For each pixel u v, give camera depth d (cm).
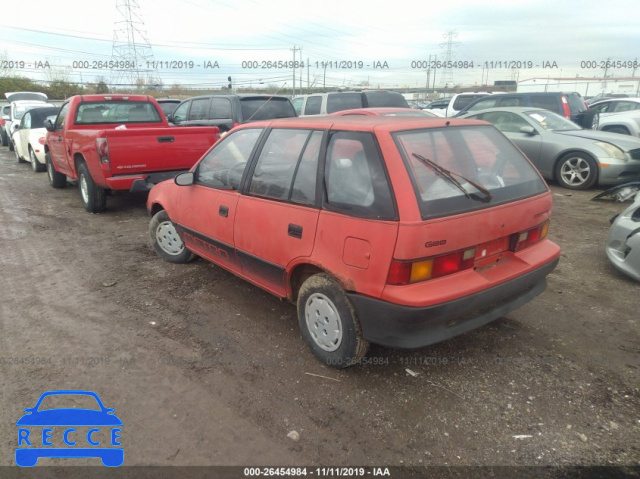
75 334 381
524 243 329
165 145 700
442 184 285
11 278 499
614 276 480
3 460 254
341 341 309
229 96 990
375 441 263
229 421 280
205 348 358
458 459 251
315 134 328
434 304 269
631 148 821
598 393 300
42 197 916
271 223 346
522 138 936
